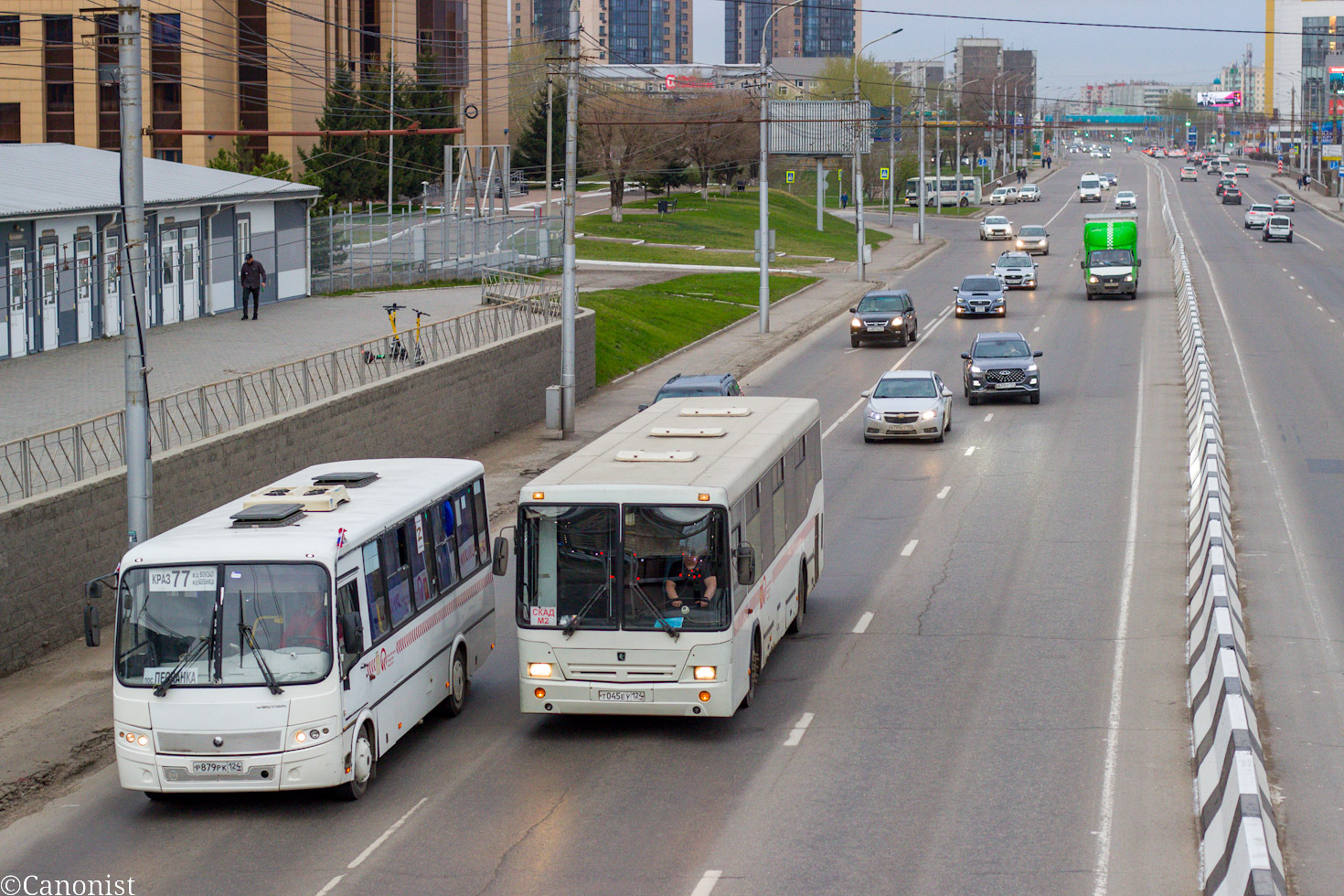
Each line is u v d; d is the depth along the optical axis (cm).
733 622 1440
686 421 1869
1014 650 1730
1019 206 12769
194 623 1273
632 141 9806
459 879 1110
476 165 6325
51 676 1747
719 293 6381
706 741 1446
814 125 9688
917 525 2464
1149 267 7494
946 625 1853
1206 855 1098
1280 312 5591
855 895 1051
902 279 7444
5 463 1984
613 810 1255
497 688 1702
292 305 4378
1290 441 3083
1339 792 1220
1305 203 12681
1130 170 18938
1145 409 3612
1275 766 1285
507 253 5925
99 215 3491
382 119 7525
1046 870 1088
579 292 5441
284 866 1156
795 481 1844
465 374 3253
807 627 1878
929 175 15288
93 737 1517
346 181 7256
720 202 10662
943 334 5328
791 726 1482
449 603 1580
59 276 3353
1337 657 1622
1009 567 2147
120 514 1994
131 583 1286
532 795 1305
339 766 1269
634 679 1434
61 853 1212
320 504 1425
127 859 1191
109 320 3550
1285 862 1077
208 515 1418
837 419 3669
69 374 2966
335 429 2608
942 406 3272
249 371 2981
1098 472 2855
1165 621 1830
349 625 1303
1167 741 1386
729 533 1434
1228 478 2706
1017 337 3869
